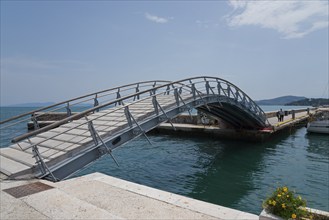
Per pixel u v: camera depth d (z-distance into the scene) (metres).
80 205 4.57
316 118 31.64
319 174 13.95
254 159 18.11
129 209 4.37
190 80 16.52
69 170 7.99
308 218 3.48
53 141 9.61
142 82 17.50
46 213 4.27
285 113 42.38
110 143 9.78
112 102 10.08
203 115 30.67
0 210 4.40
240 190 11.54
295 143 24.91
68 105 12.76
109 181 5.90
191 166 16.02
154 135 29.62
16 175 6.51
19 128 37.38
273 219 3.40
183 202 4.64
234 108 22.31
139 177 13.46
